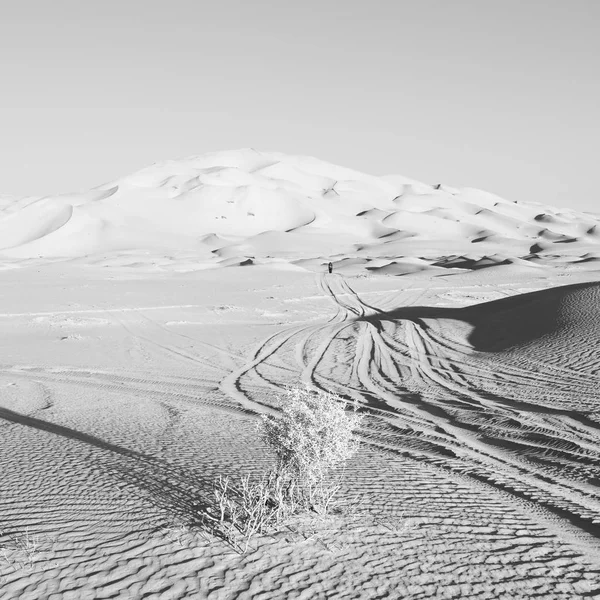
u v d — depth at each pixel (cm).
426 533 612
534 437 1123
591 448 1040
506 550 584
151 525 600
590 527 670
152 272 6844
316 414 664
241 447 974
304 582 495
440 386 1659
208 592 473
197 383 1786
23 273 6247
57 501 675
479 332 2539
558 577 532
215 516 627
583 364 1758
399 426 1234
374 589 489
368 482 783
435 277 6644
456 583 507
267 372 1972
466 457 990
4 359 2231
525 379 1655
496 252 15675
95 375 1930
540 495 784
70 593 466
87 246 14762
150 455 903
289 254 13862
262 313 3869
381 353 2273
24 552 535
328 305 4381
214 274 6550
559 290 3091
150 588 476
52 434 1072
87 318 3431
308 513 642
